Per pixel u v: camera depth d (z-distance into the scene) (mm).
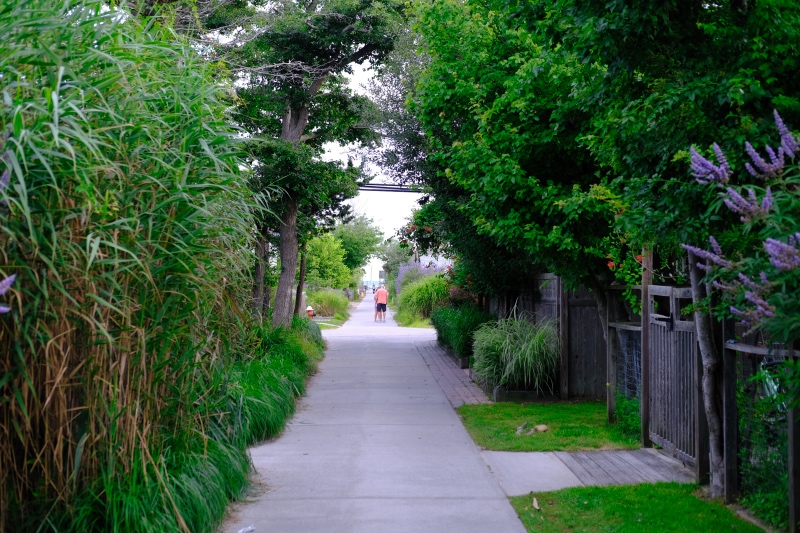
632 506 5312
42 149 3309
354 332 26312
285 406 8828
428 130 10383
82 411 4043
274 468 6625
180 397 4887
